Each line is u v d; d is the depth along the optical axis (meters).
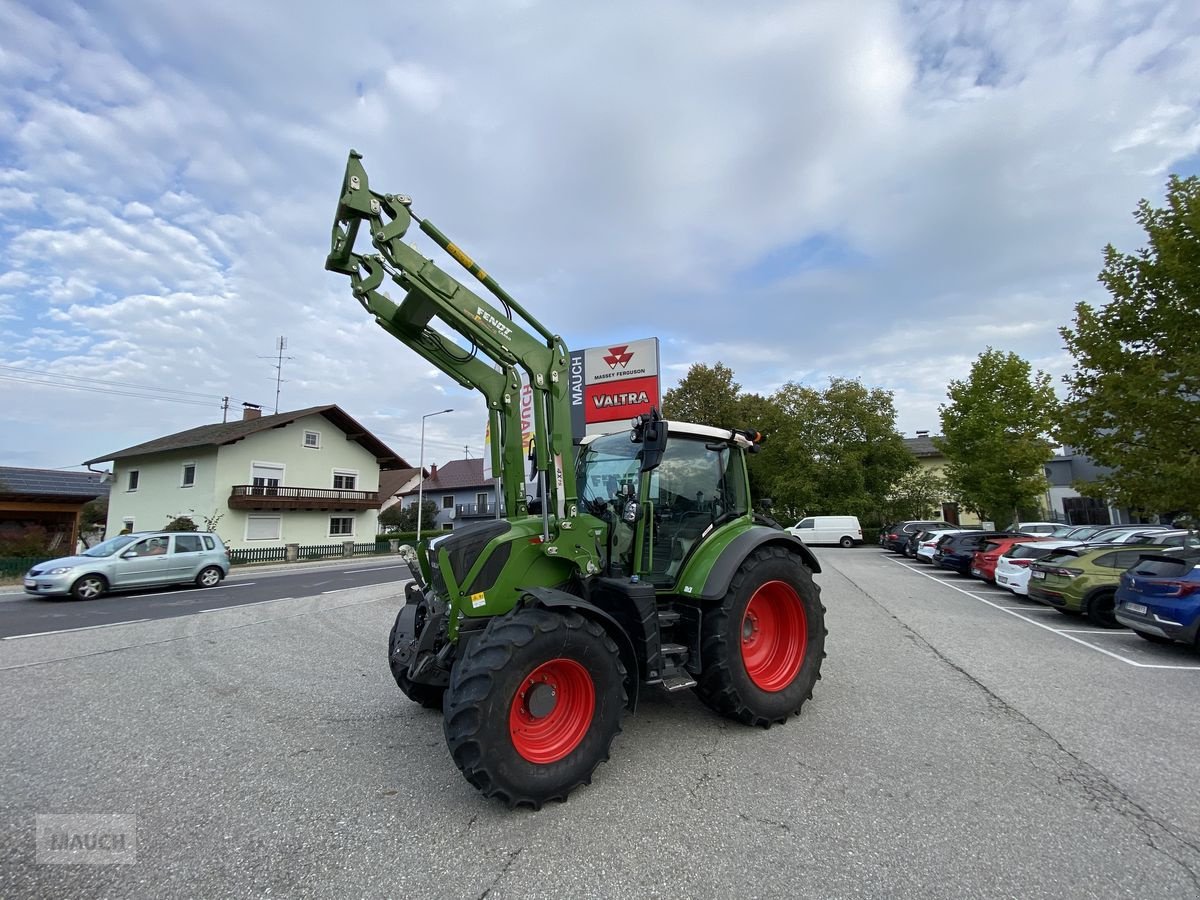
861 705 5.15
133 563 14.24
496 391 4.82
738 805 3.36
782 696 4.65
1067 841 2.96
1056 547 11.89
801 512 33.81
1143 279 10.34
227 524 28.67
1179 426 9.80
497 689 3.23
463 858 2.85
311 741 4.40
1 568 18.16
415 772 3.85
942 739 4.35
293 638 8.20
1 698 5.50
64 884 2.66
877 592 13.18
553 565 4.23
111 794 3.56
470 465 54.72
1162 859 2.81
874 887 2.60
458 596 3.82
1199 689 5.63
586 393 15.12
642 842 2.98
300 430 32.12
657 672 4.08
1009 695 5.43
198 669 6.52
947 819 3.18
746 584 4.61
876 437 32.19
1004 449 22.08
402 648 4.57
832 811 3.28
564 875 2.71
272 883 2.66
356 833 3.09
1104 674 6.19
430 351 4.62
